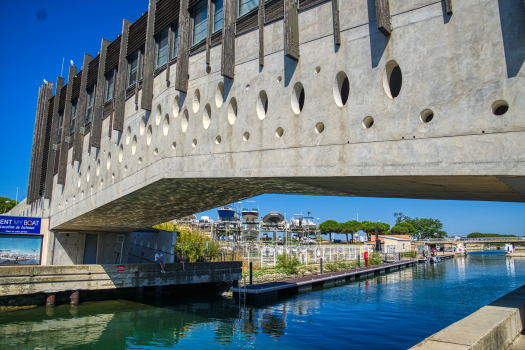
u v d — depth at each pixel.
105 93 22.73
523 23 7.52
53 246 29.12
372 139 9.48
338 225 92.94
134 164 18.20
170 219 25.80
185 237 35.09
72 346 14.43
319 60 10.88
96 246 32.00
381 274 46.00
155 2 18.38
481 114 7.86
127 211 22.58
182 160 14.99
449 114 8.27
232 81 13.56
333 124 10.34
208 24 14.86
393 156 9.05
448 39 8.41
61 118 29.97
